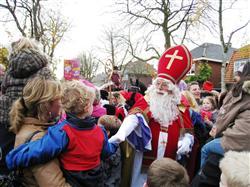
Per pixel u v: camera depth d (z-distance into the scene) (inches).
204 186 98.0
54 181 74.7
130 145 117.7
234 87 106.8
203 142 141.6
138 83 221.6
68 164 78.7
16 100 84.0
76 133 79.4
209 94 267.1
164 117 119.3
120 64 1051.3
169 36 616.1
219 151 99.2
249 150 95.6
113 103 210.2
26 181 77.7
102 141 85.9
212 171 97.3
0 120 89.3
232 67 847.1
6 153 86.1
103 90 230.5
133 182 120.3
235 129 98.4
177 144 122.9
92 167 81.3
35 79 81.6
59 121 92.4
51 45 623.5
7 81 93.0
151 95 122.4
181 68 121.3
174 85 121.1
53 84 80.7
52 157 75.8
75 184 78.4
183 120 126.1
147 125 116.6
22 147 75.4
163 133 120.8
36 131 79.1
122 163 118.7
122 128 110.7
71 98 80.1
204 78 924.6
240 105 102.8
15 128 81.4
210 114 193.0
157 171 81.0
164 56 125.1
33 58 93.0
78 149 78.9
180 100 127.0
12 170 77.0
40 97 78.9
